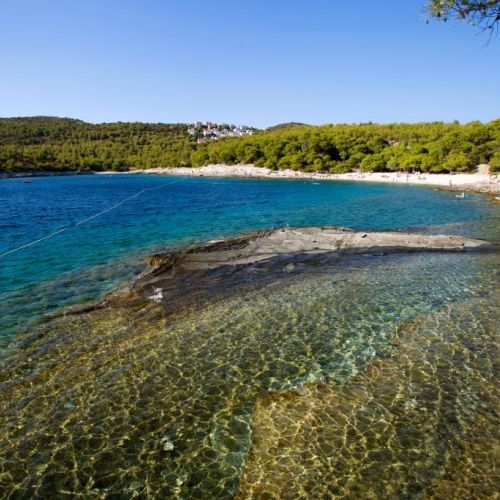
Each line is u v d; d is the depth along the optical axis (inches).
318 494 286.0
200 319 596.7
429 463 308.8
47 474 315.3
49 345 520.4
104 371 457.1
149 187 3634.4
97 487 302.4
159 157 7288.4
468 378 420.8
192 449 335.6
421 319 575.8
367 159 4318.4
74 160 6884.8
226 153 6067.9
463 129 4028.1
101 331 561.0
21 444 346.9
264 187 3336.6
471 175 3344.0
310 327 559.5
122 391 418.3
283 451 327.3
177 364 469.1
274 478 301.9
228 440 343.9
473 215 1652.3
